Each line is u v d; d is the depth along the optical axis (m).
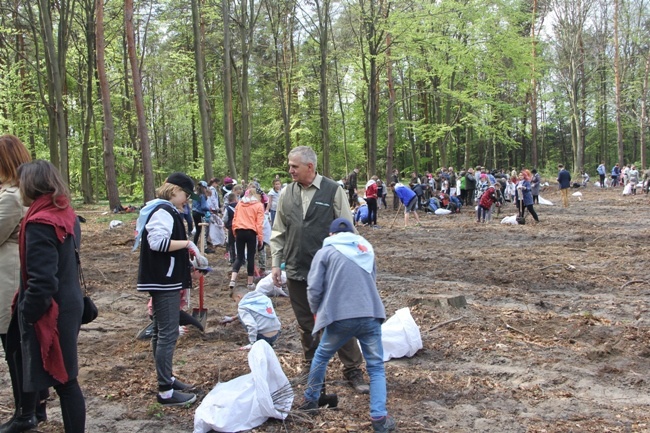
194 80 33.84
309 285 4.08
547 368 5.26
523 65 28.48
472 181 24.14
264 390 3.98
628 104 41.09
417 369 5.24
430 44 25.20
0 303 3.79
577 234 14.40
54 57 23.62
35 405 3.91
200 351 5.77
